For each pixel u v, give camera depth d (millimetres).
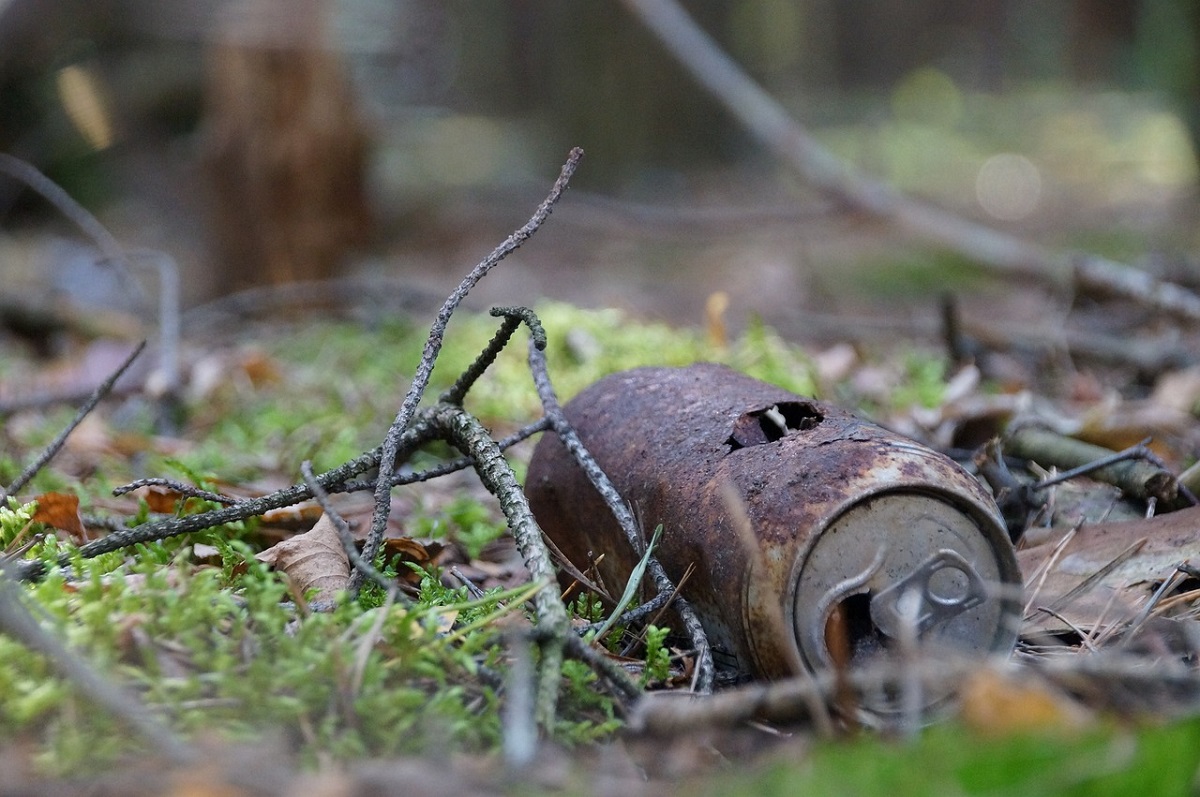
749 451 3402
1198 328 8938
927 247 15406
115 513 4977
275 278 12844
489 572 4629
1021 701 2410
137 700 2721
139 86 17422
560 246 17766
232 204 12844
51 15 14969
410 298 11000
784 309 12219
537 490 4113
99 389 4316
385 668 2820
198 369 8180
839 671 2654
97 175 19000
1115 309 9836
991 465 4645
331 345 9250
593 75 20000
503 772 2477
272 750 2615
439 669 2893
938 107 33688
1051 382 7824
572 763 2695
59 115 16594
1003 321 11023
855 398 7195
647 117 20156
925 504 3172
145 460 6254
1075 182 22375
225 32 12516
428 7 16062
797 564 3057
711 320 8039
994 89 36750
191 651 2873
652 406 3877
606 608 3826
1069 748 2305
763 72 22797
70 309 10508
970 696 2451
